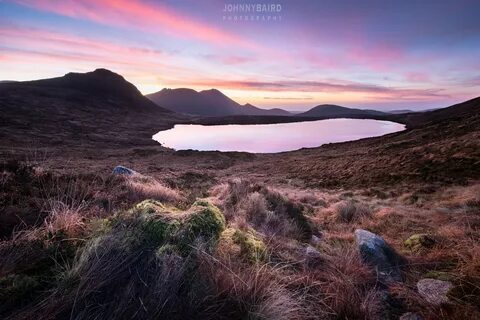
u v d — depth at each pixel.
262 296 2.13
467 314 2.37
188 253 2.38
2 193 4.03
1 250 2.44
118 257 2.20
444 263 3.70
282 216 6.41
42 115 138.50
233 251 2.80
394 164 34.16
